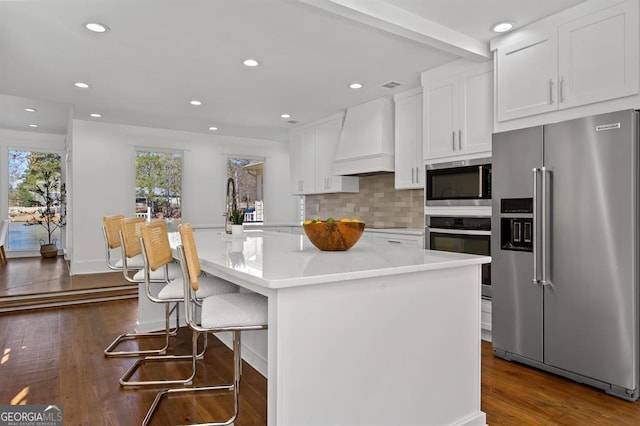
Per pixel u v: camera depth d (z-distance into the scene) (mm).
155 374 2633
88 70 3650
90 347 3145
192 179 6707
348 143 4883
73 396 2309
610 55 2326
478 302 1984
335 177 5258
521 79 2801
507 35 2895
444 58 3377
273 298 1354
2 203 7688
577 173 2420
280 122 5789
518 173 2744
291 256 1965
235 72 3701
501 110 2930
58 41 3020
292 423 1374
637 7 2211
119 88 4195
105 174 6016
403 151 4242
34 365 2773
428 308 1758
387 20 2506
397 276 1649
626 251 2219
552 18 2613
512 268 2789
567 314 2479
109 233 3045
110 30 2836
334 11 2391
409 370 1690
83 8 2525
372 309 1570
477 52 3025
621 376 2252
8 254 7836
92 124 5906
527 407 2174
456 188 3432
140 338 3361
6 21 2689
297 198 7730
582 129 2398
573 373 2461
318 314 1431
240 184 7262
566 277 2477
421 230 4137
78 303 4590
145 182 6359
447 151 3510
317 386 1429
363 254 2061
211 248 2354
